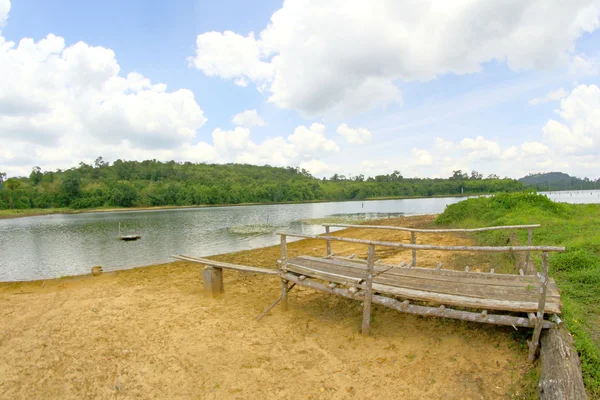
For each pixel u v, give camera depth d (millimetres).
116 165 103250
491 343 4418
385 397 3760
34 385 4402
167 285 8836
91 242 19875
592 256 6648
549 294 4418
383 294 5387
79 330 6012
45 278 11359
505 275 5410
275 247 14930
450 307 5438
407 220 24484
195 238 20531
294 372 4379
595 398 3146
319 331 5422
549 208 14320
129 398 4066
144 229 26344
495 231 11570
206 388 4176
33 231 28297
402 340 4844
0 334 5965
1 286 9719
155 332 5793
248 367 4555
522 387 3592
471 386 3752
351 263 6441
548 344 3730
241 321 6062
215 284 7586
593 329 4172
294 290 7578
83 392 4219
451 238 13641
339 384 4055
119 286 8977
